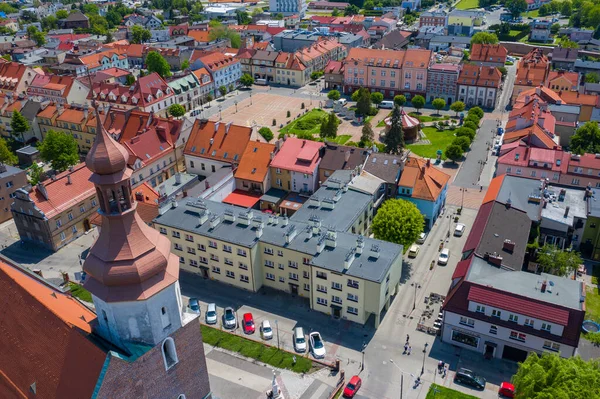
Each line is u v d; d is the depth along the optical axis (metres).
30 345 54.25
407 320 94.69
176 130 150.00
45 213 115.81
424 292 102.38
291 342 90.31
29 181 141.88
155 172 143.62
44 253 118.12
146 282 47.28
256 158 134.25
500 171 143.00
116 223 46.62
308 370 84.19
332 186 119.00
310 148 132.88
